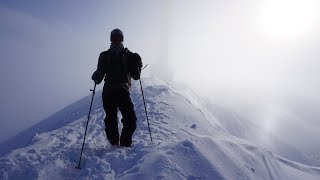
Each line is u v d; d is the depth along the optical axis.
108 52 3.10
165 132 4.02
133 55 3.11
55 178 2.57
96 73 3.07
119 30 3.13
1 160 2.81
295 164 4.03
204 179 2.39
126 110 3.15
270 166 3.12
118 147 3.16
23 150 3.15
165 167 2.41
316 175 3.79
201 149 2.67
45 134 4.02
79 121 5.04
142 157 2.62
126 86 3.10
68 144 3.48
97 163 2.66
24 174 2.59
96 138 3.91
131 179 2.33
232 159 2.73
